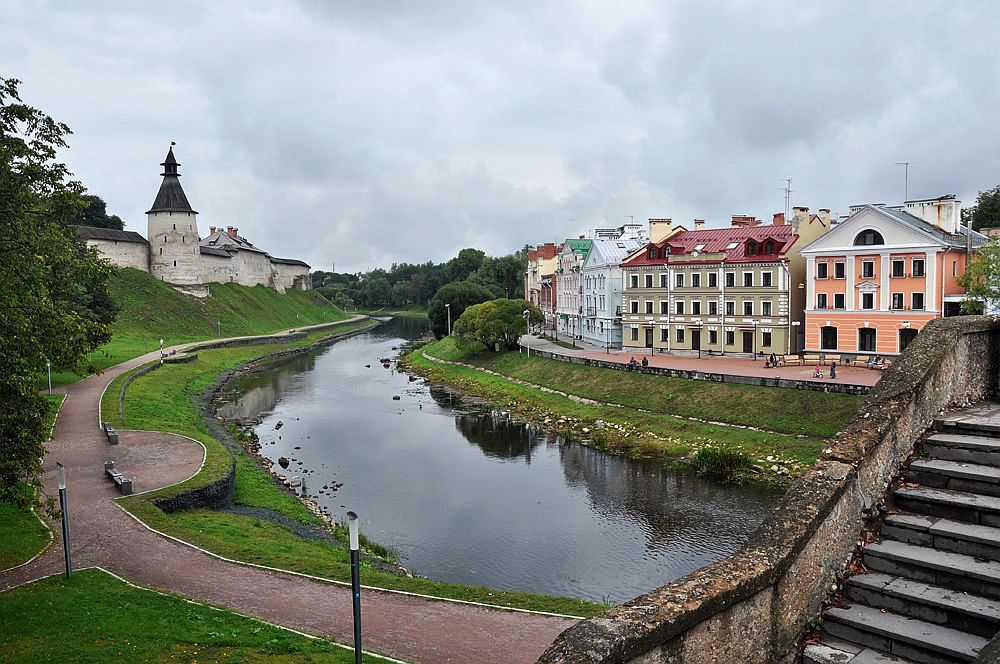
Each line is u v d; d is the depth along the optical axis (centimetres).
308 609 2248
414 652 1936
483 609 2273
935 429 1061
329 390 8556
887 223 6147
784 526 826
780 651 788
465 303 12219
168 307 13225
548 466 4931
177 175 14675
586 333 10431
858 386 4781
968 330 1155
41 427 2308
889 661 760
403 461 5159
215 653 1870
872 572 872
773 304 7169
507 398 7506
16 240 2095
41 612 2092
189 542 2856
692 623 688
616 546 3447
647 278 8362
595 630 654
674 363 7231
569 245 11525
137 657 1827
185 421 5906
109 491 3512
